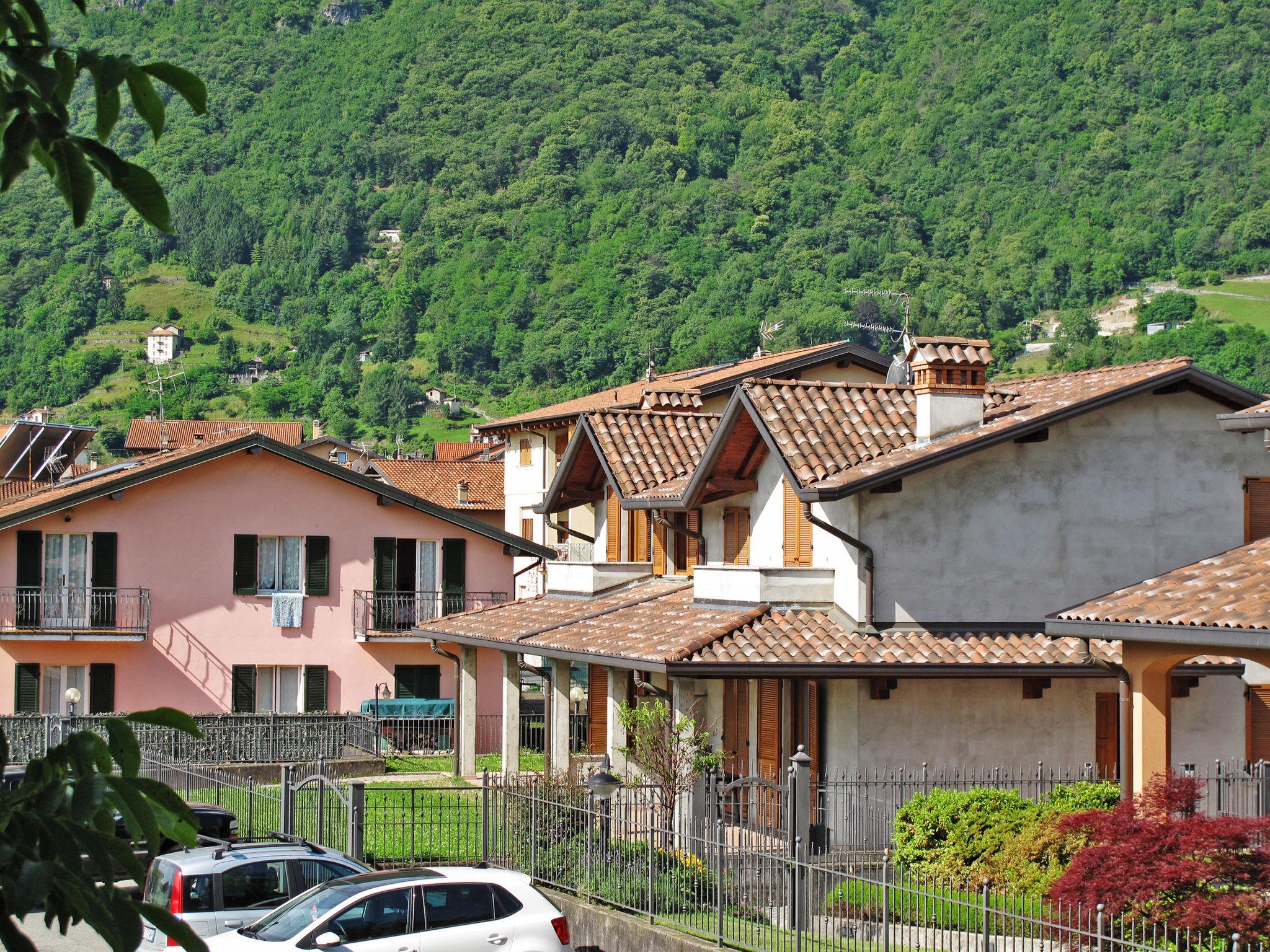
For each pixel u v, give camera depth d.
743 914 21.59
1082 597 28.58
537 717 49.97
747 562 33.19
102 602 46.19
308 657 48.41
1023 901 17.89
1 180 4.62
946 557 28.20
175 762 37.62
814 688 28.39
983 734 27.91
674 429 37.22
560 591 39.53
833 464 28.20
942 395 28.83
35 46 4.75
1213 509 29.22
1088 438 28.83
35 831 4.68
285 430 125.44
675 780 26.31
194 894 20.75
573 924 23.00
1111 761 28.56
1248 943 15.36
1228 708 29.11
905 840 23.41
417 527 49.78
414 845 28.38
